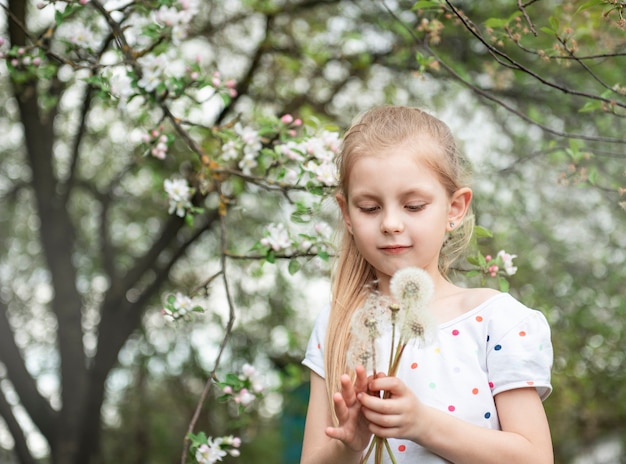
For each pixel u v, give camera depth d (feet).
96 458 29.60
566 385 22.41
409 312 5.20
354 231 5.95
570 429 26.55
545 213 22.57
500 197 21.86
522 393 5.76
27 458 27.53
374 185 5.83
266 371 29.30
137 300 27.07
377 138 5.96
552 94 20.65
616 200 19.03
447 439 5.34
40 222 26.78
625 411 24.94
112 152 29.04
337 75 23.85
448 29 19.99
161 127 11.10
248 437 29.63
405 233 5.79
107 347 26.94
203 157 10.95
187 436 9.44
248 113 23.00
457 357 5.91
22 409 30.83
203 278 30.12
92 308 32.22
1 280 31.91
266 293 28.40
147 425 35.37
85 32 11.42
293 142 10.16
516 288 21.45
